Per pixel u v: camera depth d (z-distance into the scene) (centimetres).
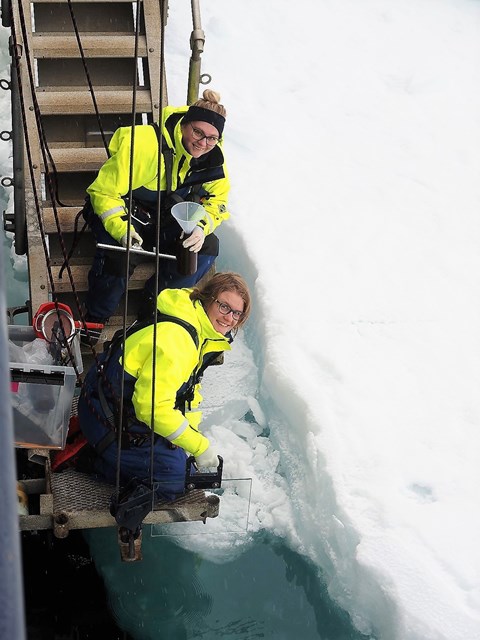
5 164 603
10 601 78
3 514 80
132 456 353
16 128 428
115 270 411
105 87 489
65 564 413
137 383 338
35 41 479
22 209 438
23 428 360
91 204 414
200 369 360
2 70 648
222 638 394
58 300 448
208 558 422
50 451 380
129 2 499
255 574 418
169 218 415
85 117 486
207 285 346
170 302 345
